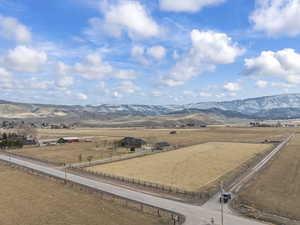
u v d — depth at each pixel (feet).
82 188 193.77
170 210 147.74
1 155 369.50
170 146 451.94
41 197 172.55
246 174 239.71
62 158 334.03
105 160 317.42
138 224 129.90
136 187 195.93
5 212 146.20
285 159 312.29
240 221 131.03
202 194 176.45
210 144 481.87
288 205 154.30
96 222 132.77
